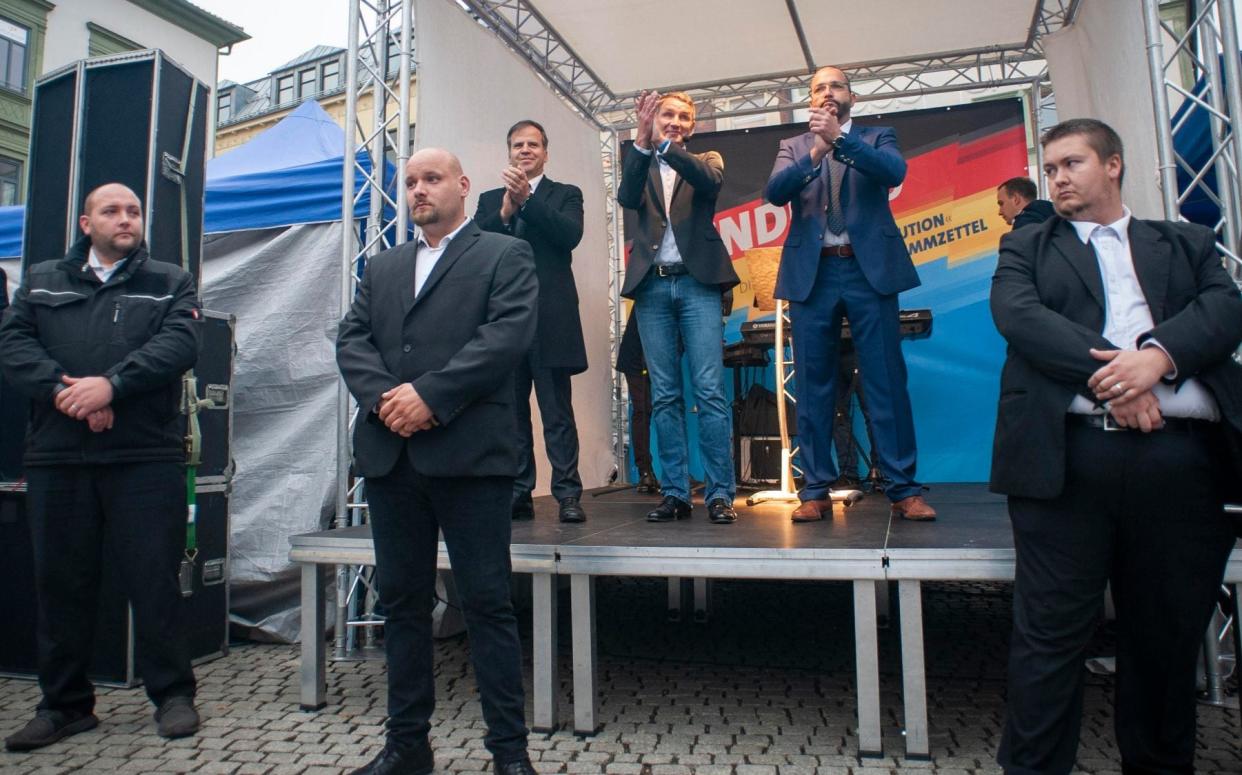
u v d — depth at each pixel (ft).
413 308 6.21
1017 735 5.58
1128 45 9.91
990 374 15.39
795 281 8.95
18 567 9.49
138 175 9.24
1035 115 15.90
